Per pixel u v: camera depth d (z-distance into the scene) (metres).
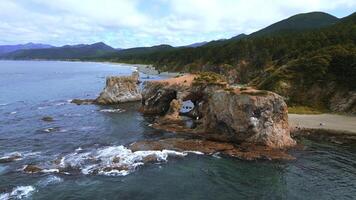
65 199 31.70
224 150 45.62
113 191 33.47
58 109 79.19
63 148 46.78
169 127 58.44
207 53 180.88
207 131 54.12
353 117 67.06
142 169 39.09
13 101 93.44
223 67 145.75
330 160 43.19
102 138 52.38
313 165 41.41
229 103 51.16
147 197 32.47
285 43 141.25
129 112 74.81
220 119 52.22
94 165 39.72
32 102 91.06
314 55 90.00
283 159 42.94
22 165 39.78
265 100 49.22
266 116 48.94
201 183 35.81
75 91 118.56
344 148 48.06
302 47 114.25
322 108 75.44
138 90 93.12
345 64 79.19
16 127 59.97
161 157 42.75
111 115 71.31
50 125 61.75
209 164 41.03
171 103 65.50
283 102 50.03
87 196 32.38
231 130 50.72
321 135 54.41
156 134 54.56
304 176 38.09
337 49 86.62
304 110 73.81
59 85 140.75
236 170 39.44
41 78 181.00
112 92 87.19
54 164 39.84
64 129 58.47
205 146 46.88
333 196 33.28
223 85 65.75
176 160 42.09
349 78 76.88
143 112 73.81
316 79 80.88
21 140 51.12
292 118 65.56
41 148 46.88
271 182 36.34
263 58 136.50
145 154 43.47
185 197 32.66
